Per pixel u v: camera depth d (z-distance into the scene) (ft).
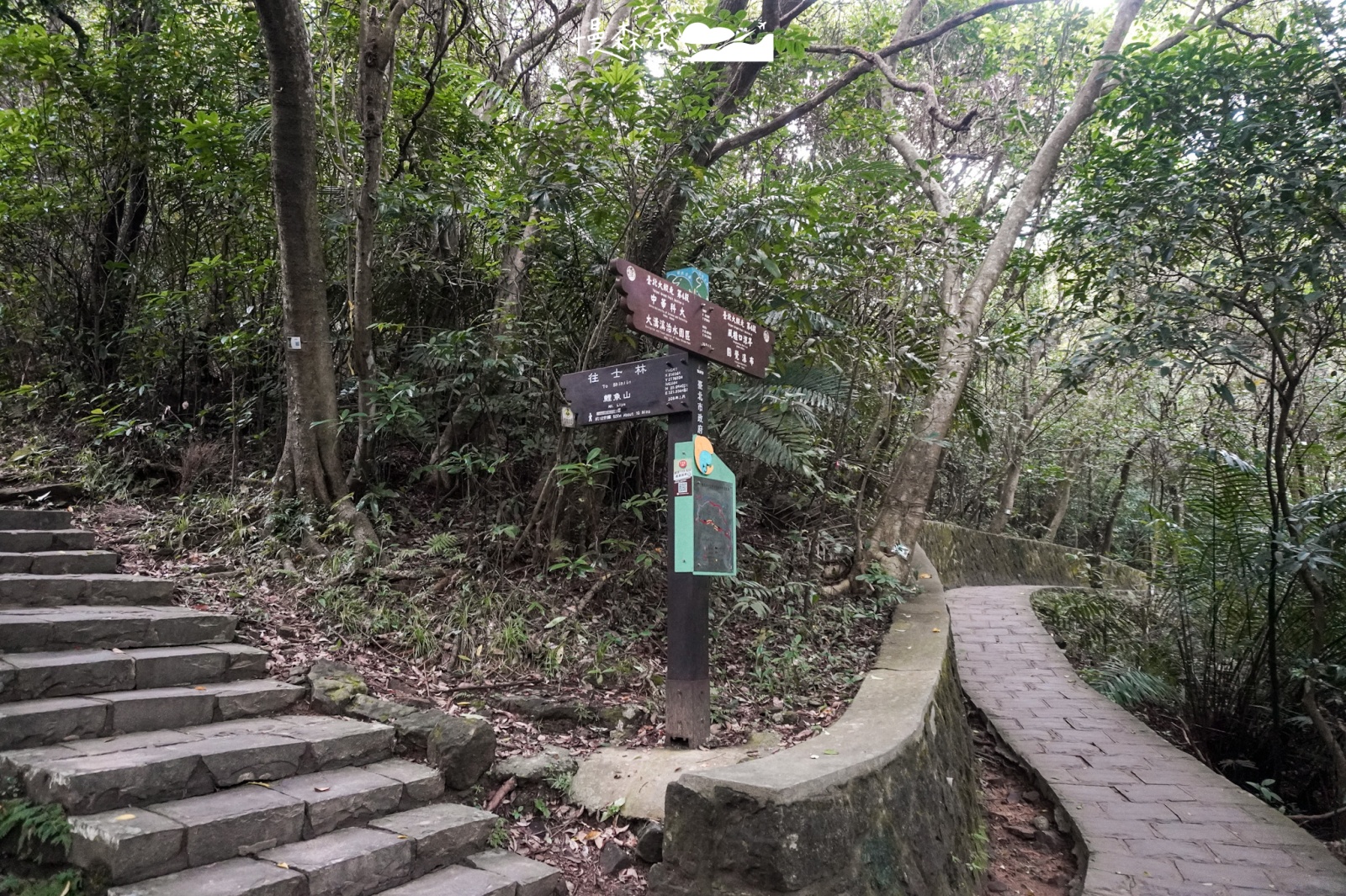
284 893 8.93
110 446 22.52
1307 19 22.30
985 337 26.45
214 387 25.38
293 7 18.11
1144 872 13.37
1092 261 24.77
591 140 18.70
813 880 9.68
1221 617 23.45
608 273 19.69
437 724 12.72
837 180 23.90
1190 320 21.24
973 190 45.57
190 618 14.08
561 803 12.53
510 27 30.14
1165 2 38.01
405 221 22.18
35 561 15.11
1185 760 18.52
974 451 50.52
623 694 15.69
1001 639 28.04
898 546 26.32
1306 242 22.74
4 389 25.36
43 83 25.16
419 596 16.98
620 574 19.20
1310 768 21.90
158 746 10.59
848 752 11.73
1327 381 27.86
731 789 9.95
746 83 22.91
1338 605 21.31
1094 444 49.88
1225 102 21.06
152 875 8.70
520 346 20.20
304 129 18.80
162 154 24.71
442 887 10.14
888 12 42.98
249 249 24.43
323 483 19.53
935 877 12.14
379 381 20.10
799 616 20.83
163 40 24.71
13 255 25.58
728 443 22.11
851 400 22.26
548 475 18.74
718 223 20.33
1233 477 21.91
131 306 25.27
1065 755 18.79
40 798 9.32
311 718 12.96
